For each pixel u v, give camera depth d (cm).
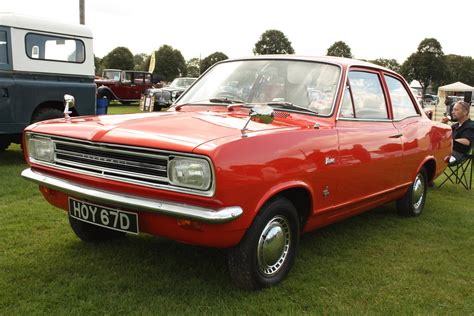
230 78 431
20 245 402
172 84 2577
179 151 268
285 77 407
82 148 312
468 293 346
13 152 889
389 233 478
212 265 369
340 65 405
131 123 320
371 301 325
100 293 319
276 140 307
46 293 317
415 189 529
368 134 405
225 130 300
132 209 292
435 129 545
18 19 766
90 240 407
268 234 316
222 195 268
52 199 351
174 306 304
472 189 720
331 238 455
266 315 298
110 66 8475
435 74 8050
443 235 478
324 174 348
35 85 786
